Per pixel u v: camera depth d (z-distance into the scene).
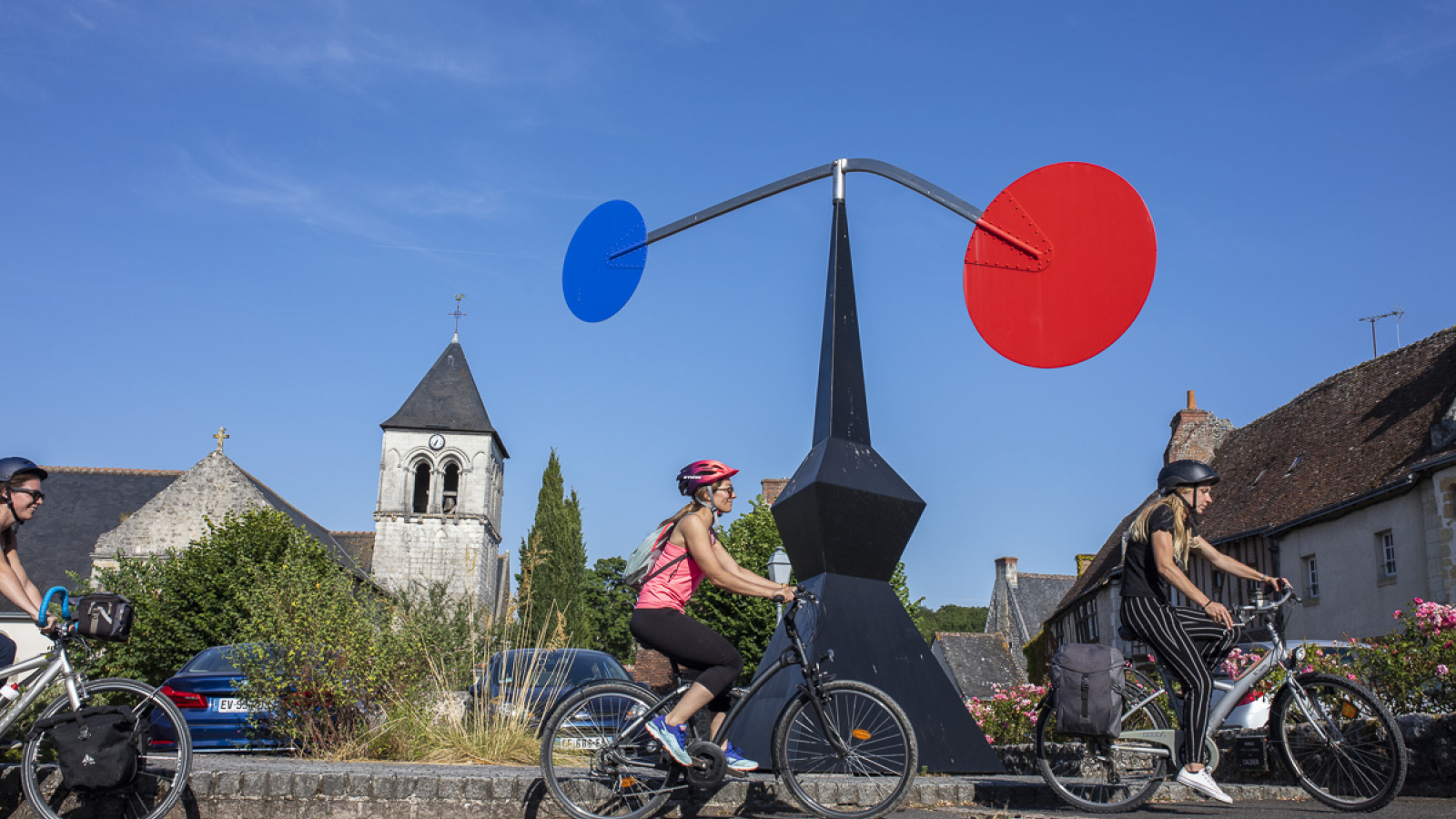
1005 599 62.50
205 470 38.75
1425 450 18.19
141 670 24.30
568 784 4.42
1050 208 5.99
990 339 6.04
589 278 7.14
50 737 4.41
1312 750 4.79
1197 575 26.08
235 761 5.40
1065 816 4.59
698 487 4.46
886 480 6.27
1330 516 20.12
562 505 61.41
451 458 55.44
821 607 5.83
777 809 4.70
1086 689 4.75
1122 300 5.63
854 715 4.46
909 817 4.54
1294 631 21.64
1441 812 4.59
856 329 6.62
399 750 7.38
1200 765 4.63
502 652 8.73
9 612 35.56
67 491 43.66
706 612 29.64
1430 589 17.14
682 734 4.29
